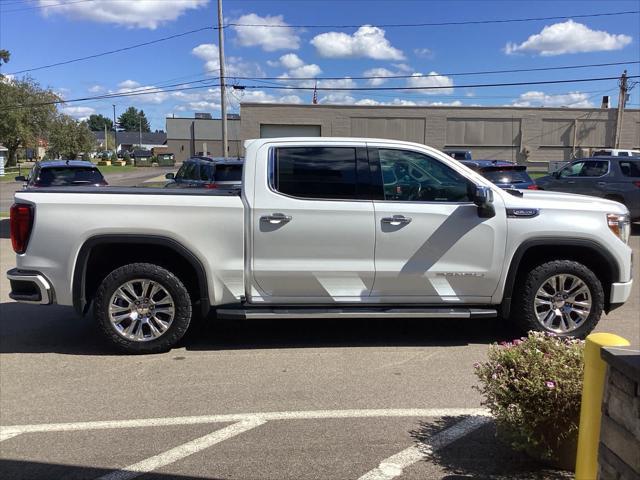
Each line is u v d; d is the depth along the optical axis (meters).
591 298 5.18
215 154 96.31
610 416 2.17
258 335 5.64
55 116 67.06
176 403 4.03
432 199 5.06
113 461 3.25
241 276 4.96
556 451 2.97
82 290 4.89
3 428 3.65
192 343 5.39
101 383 4.40
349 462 3.21
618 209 5.27
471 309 5.09
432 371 4.64
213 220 4.89
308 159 5.00
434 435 3.53
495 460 3.21
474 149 45.72
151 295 5.00
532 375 2.95
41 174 13.35
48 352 5.14
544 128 45.62
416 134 45.38
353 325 6.01
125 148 147.25
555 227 5.04
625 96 42.12
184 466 3.18
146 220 4.84
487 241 5.02
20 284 4.90
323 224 4.92
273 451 3.34
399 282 5.02
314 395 4.16
